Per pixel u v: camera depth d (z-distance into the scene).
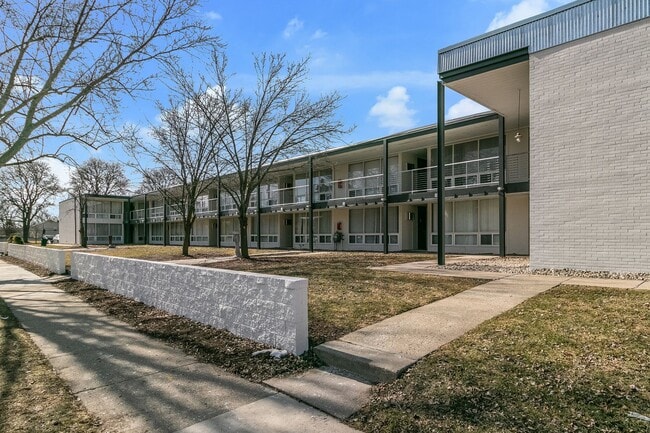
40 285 11.46
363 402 3.29
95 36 8.58
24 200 42.94
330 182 22.31
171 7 8.98
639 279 7.61
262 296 4.84
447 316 5.38
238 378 3.94
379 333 4.79
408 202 18.28
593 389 3.12
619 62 8.20
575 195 8.75
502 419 2.79
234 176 20.44
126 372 4.18
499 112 14.08
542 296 6.35
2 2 7.97
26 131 8.76
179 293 6.57
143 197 42.62
